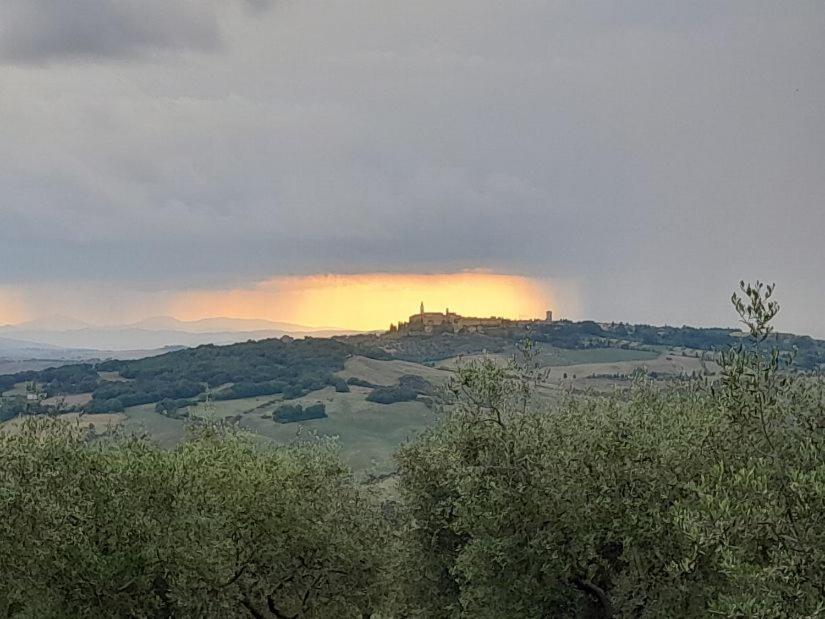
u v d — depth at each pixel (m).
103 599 18.05
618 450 15.72
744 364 12.62
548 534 15.95
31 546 16.56
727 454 14.20
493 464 17.09
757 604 10.05
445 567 24.61
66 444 19.11
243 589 21.41
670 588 14.56
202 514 19.19
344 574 23.33
